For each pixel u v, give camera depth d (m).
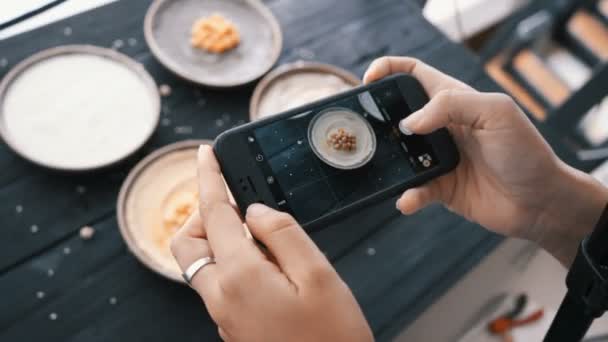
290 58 0.65
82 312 0.51
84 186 0.56
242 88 0.62
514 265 0.66
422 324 0.61
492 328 0.66
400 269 0.56
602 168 0.83
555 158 0.46
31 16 0.56
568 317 0.35
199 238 0.41
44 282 0.52
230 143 0.43
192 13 0.64
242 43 0.64
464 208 0.52
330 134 0.45
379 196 0.45
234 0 0.66
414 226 0.58
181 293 0.53
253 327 0.36
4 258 0.52
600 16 1.11
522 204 0.49
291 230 0.37
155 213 0.54
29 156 0.53
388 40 0.69
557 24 1.09
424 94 0.48
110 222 0.55
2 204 0.54
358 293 0.55
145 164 0.55
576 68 1.12
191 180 0.56
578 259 0.33
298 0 0.69
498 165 0.47
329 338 0.36
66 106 0.57
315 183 0.44
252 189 0.43
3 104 0.56
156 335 0.51
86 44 0.62
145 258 0.51
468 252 0.58
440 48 0.69
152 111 0.58
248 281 0.36
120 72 0.59
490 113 0.44
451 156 0.47
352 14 0.70
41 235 0.53
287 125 0.45
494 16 1.15
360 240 0.57
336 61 0.67
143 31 0.64
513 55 1.10
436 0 1.11
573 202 0.47
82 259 0.53
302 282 0.36
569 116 0.94
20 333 0.50
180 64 0.61
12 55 0.60
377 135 0.46
